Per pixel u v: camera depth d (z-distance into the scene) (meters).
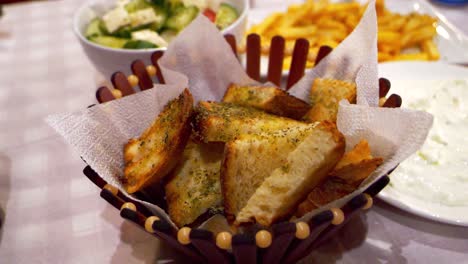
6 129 0.57
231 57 0.49
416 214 0.40
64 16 0.80
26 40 0.74
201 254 0.36
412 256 0.40
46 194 0.48
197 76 0.49
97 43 0.58
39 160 0.52
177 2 0.63
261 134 0.39
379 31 0.65
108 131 0.42
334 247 0.41
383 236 0.42
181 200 0.40
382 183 0.34
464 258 0.40
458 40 0.64
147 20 0.61
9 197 0.48
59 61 0.69
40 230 0.45
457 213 0.40
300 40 0.51
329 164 0.34
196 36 0.47
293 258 0.38
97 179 0.39
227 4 0.66
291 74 0.53
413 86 0.53
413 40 0.65
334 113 0.43
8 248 0.44
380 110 0.36
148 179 0.39
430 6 0.71
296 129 0.39
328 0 0.73
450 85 0.52
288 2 0.79
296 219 0.36
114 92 0.46
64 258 0.43
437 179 0.43
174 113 0.42
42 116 0.58
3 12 0.82
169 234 0.34
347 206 0.34
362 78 0.41
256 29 0.68
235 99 0.48
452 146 0.46
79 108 0.59
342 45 0.46
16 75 0.66
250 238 0.32
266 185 0.35
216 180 0.40
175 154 0.40
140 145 0.43
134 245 0.43
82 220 0.46
